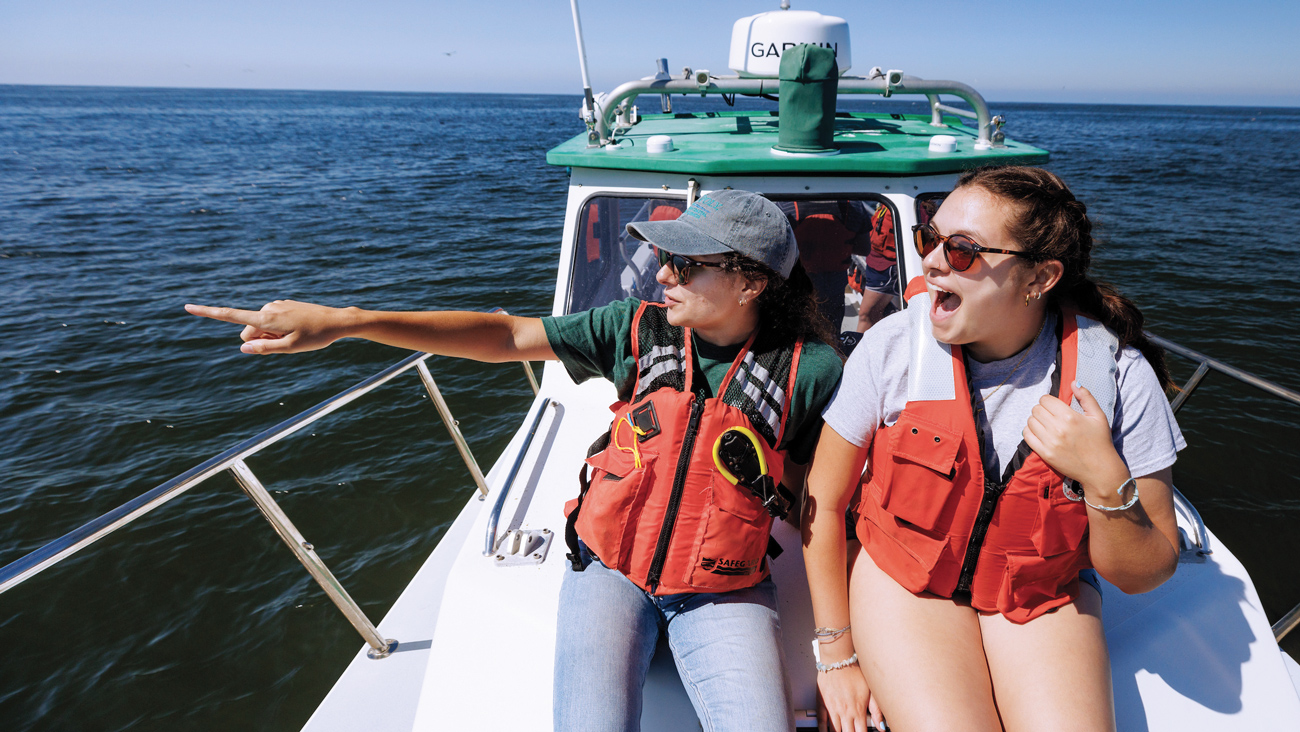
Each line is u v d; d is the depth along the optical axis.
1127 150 44.72
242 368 9.25
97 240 16.83
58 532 6.37
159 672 4.66
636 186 2.64
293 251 15.63
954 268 1.33
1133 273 12.78
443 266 14.21
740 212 1.51
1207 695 1.58
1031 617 1.48
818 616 1.63
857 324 2.60
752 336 1.64
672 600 1.60
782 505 1.53
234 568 5.58
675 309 1.58
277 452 7.10
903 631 1.49
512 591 1.80
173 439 7.70
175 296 12.37
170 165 34.31
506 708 1.62
